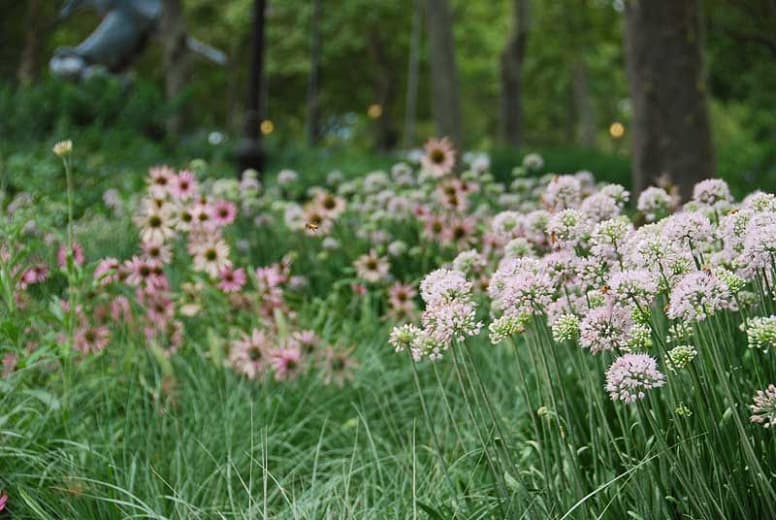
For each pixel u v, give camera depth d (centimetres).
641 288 262
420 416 468
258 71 1105
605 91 5012
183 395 478
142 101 1577
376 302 624
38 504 360
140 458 409
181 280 612
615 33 3572
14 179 701
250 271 553
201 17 4150
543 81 4603
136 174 960
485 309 537
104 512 357
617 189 346
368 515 342
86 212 716
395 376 516
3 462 378
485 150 1966
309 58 4094
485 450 291
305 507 343
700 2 873
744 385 307
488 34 4075
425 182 752
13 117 1395
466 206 623
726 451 281
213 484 395
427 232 621
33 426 403
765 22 2138
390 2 3841
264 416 464
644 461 276
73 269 450
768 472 279
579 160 1898
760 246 258
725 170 1639
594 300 302
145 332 514
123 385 479
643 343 274
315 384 496
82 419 438
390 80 4450
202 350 534
